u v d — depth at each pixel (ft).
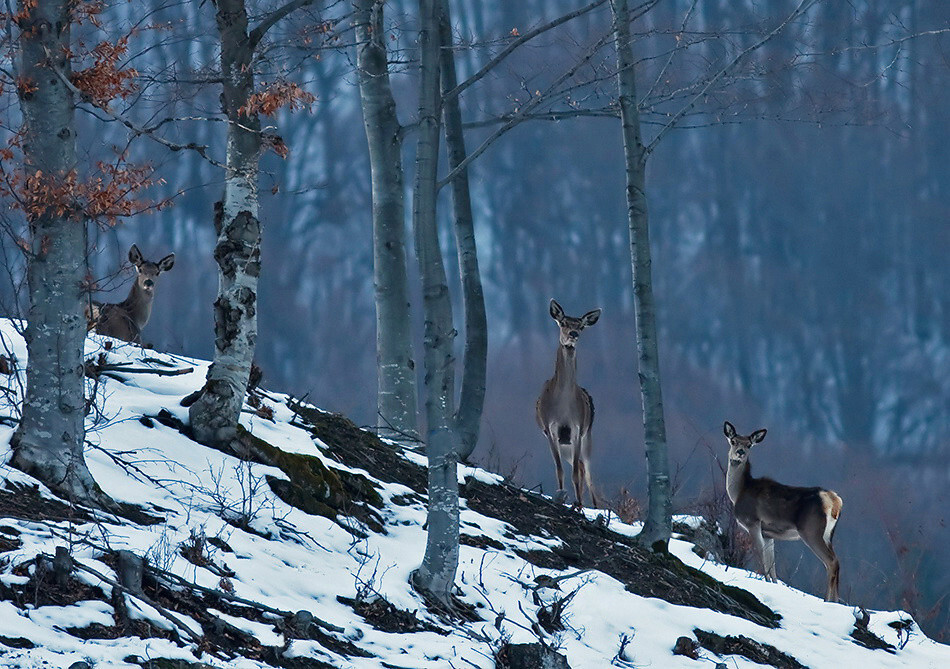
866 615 46.85
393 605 33.96
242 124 39.14
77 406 33.50
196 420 40.06
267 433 42.83
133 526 32.65
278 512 37.37
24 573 27.50
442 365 36.40
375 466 46.37
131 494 34.71
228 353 40.40
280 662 28.55
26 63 33.14
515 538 44.19
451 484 35.99
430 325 36.52
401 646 31.76
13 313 38.04
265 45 39.29
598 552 46.34
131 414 40.04
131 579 28.50
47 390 33.17
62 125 33.32
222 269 40.65
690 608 41.63
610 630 38.27
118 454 36.58
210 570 31.58
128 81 35.58
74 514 31.94
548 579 39.86
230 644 28.48
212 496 36.32
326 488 40.01
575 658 35.37
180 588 29.58
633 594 42.11
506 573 39.70
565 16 41.09
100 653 25.55
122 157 33.99
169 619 27.89
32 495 32.01
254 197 40.45
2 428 35.04
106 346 46.37
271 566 33.47
